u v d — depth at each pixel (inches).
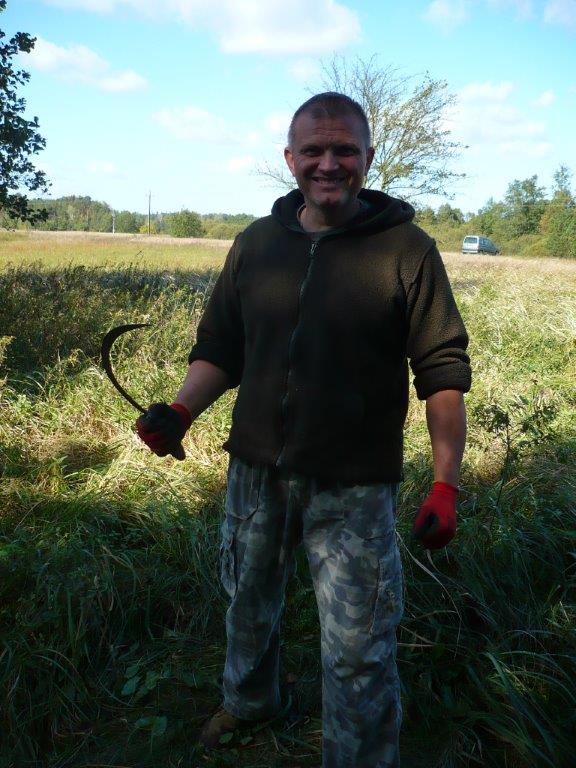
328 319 68.4
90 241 1846.7
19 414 187.6
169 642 107.8
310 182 69.1
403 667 98.9
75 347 244.2
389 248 68.0
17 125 372.8
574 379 241.6
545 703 90.1
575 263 1043.3
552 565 117.3
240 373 81.5
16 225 408.2
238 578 77.7
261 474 73.3
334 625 69.4
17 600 106.0
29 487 148.4
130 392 204.8
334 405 68.5
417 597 111.6
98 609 107.4
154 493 145.6
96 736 91.5
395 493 72.5
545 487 142.2
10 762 87.6
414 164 817.5
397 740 71.0
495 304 370.6
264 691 85.9
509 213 2972.4
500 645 99.0
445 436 68.4
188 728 91.9
